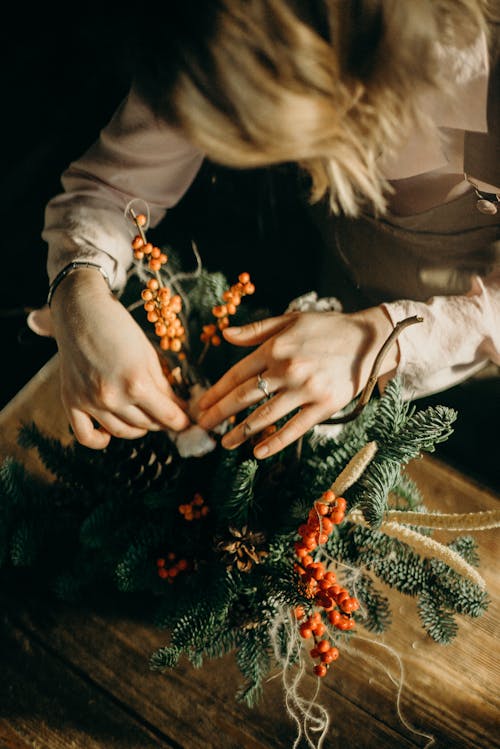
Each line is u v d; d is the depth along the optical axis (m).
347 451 0.75
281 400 0.73
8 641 0.84
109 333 0.74
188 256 1.59
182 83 0.60
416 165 0.83
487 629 0.84
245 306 0.87
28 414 0.94
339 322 0.77
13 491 0.81
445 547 0.71
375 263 1.03
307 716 0.72
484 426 1.37
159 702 0.81
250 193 1.65
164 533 0.76
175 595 0.78
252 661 0.75
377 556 0.77
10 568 0.86
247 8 0.56
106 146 0.85
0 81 1.80
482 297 0.81
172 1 0.57
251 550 0.72
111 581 0.86
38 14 1.84
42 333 0.85
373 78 0.63
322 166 0.73
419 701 0.81
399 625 0.84
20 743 0.80
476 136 0.74
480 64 0.68
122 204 0.86
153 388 0.73
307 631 0.69
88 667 0.83
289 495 0.76
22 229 1.63
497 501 0.90
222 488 0.73
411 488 0.81
